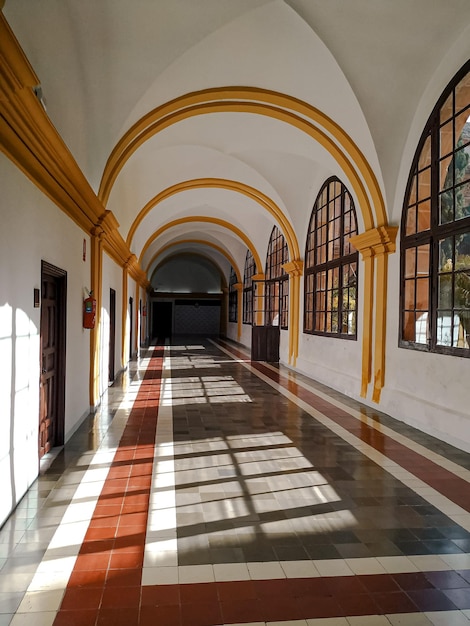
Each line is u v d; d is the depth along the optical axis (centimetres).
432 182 593
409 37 538
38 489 389
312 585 259
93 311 618
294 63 591
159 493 386
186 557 286
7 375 323
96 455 483
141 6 472
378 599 247
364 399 772
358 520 342
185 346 1975
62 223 489
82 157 616
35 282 392
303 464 465
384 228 691
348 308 888
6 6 347
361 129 662
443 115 583
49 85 464
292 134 807
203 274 2891
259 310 1675
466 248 532
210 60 573
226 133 848
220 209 1529
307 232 1130
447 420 544
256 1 479
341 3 487
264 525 331
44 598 242
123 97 585
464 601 246
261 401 791
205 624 225
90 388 676
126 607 236
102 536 311
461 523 339
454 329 552
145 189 1062
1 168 307
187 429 596
